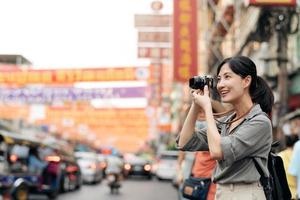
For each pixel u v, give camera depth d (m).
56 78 23.67
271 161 3.08
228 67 2.95
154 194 19.61
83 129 47.44
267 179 2.88
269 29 16.17
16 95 27.61
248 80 2.96
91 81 23.38
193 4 21.48
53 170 16.03
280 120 13.63
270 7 14.49
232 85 2.92
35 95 27.55
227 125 3.00
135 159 35.84
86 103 35.09
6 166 12.60
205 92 2.95
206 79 3.00
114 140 76.44
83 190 21.17
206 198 4.80
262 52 14.93
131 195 19.03
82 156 25.98
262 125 2.81
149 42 25.48
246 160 2.83
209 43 28.95
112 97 27.27
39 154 14.88
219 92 3.02
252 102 3.08
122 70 23.36
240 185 2.85
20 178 13.17
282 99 14.05
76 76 23.47
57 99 27.42
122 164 34.53
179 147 3.14
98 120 43.66
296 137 5.86
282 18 14.54
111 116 41.56
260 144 2.82
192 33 21.33
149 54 25.44
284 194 3.13
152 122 45.72
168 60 27.81
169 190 22.17
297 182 5.40
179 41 21.30
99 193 19.75
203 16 29.28
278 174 3.14
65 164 19.19
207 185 4.83
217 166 2.96
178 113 36.22
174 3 21.50
